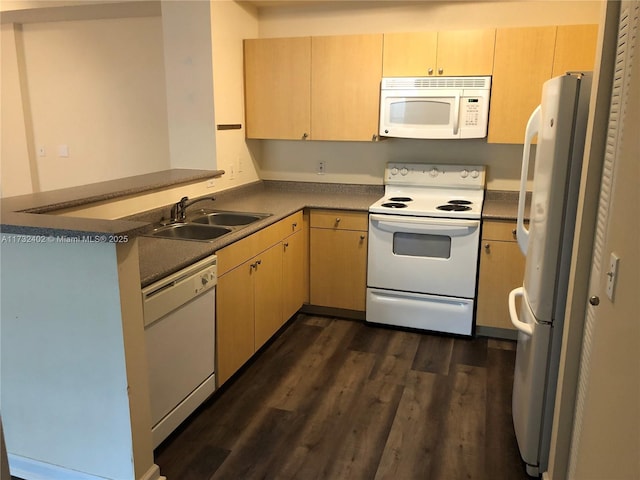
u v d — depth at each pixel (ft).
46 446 6.75
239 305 9.11
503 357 10.48
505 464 7.27
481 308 11.19
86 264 5.85
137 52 14.30
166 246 8.04
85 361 6.21
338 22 12.56
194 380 7.95
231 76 12.05
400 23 12.15
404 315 11.64
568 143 5.98
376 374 9.77
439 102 11.20
